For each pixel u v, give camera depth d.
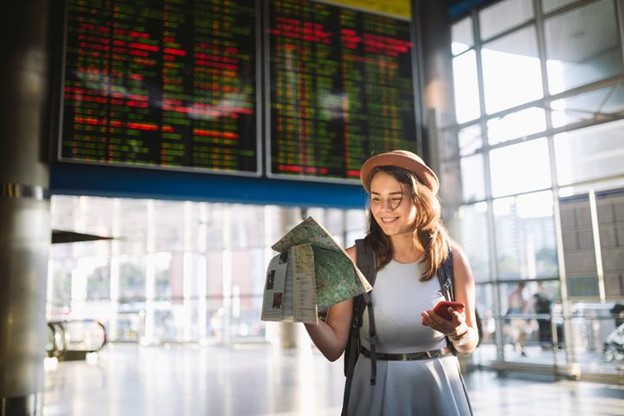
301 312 1.53
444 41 8.20
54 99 6.09
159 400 6.82
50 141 6.04
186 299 19.36
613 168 7.88
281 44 7.17
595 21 7.91
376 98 7.58
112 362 12.08
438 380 1.69
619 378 7.48
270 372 9.69
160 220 15.25
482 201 9.54
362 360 1.75
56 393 7.49
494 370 8.90
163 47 6.56
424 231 1.78
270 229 16.52
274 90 7.03
